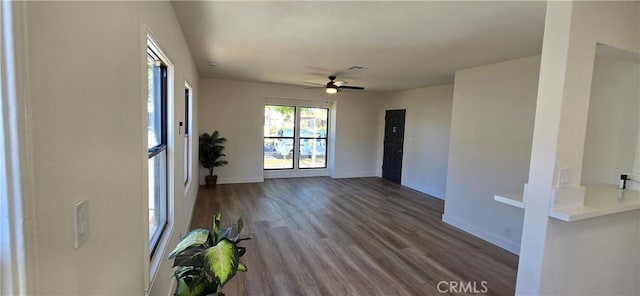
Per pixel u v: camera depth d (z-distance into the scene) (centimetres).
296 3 218
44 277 64
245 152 689
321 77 548
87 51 83
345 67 446
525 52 325
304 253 332
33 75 59
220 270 111
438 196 613
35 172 60
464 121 430
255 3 220
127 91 119
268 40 317
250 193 595
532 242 182
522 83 352
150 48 175
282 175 769
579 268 193
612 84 250
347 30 275
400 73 481
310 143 797
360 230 411
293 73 520
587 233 193
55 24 67
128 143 120
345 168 800
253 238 370
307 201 553
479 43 300
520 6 210
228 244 123
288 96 715
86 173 84
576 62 167
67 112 73
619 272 215
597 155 256
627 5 185
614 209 183
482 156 402
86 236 84
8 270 57
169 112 233
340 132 784
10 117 55
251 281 270
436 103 622
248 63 447
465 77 429
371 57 376
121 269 113
